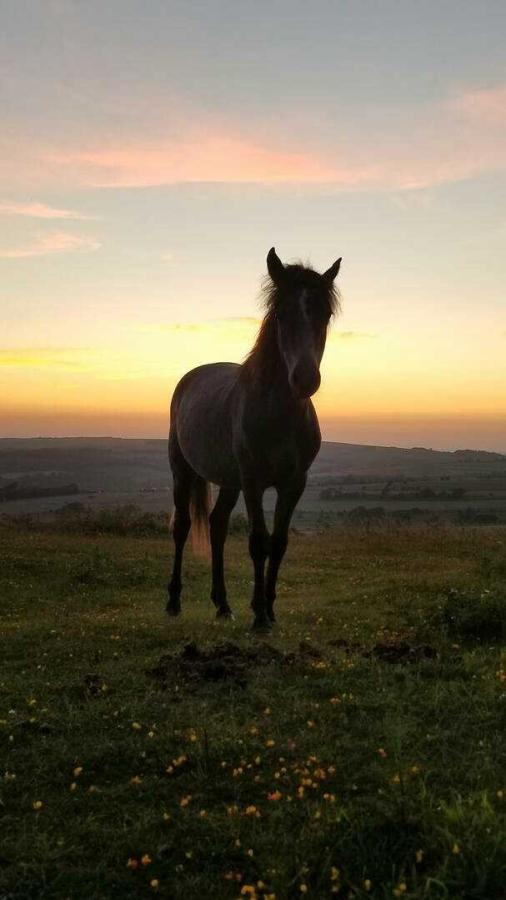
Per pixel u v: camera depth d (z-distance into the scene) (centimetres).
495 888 227
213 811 289
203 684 444
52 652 557
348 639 576
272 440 620
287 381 604
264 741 353
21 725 385
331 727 369
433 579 878
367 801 278
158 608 847
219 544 768
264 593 669
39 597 915
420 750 335
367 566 1152
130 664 507
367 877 238
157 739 357
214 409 723
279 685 437
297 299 587
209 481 788
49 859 260
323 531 1802
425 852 246
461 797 283
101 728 381
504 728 360
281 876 240
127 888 245
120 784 317
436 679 446
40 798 307
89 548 1329
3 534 1570
